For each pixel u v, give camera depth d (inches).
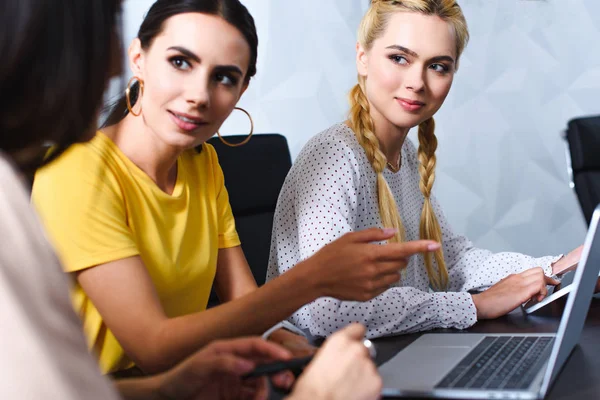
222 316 38.2
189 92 42.6
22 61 19.8
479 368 37.8
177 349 38.1
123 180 44.7
